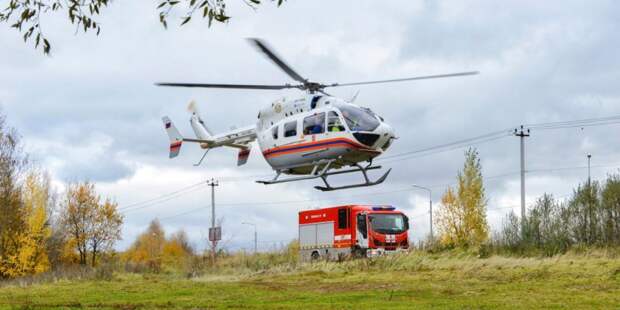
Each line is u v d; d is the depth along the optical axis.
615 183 27.92
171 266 39.69
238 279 26.97
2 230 45.56
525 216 29.98
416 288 19.28
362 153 21.66
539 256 26.98
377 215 37.53
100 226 56.59
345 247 37.88
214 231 43.75
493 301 15.81
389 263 27.33
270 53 21.09
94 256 56.06
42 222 47.19
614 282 18.66
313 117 22.42
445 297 16.98
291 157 23.03
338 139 21.56
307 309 15.31
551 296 16.41
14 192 46.69
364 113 21.84
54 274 32.22
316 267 28.62
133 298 19.47
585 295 16.41
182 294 20.14
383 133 21.69
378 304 15.83
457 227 47.75
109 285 25.19
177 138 30.08
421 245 32.78
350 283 21.89
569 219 28.61
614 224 27.73
